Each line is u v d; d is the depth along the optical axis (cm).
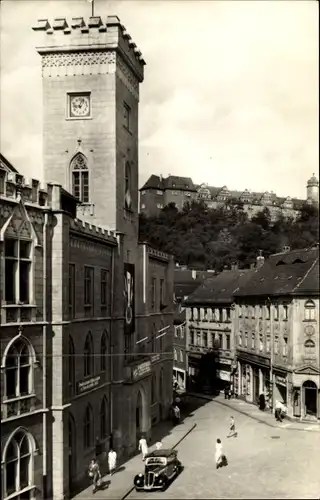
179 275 8450
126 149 4353
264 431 4850
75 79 4097
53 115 4122
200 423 5241
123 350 3969
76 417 3123
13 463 2586
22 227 2658
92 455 3378
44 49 4084
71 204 3688
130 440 3891
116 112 4088
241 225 8038
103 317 3669
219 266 8169
